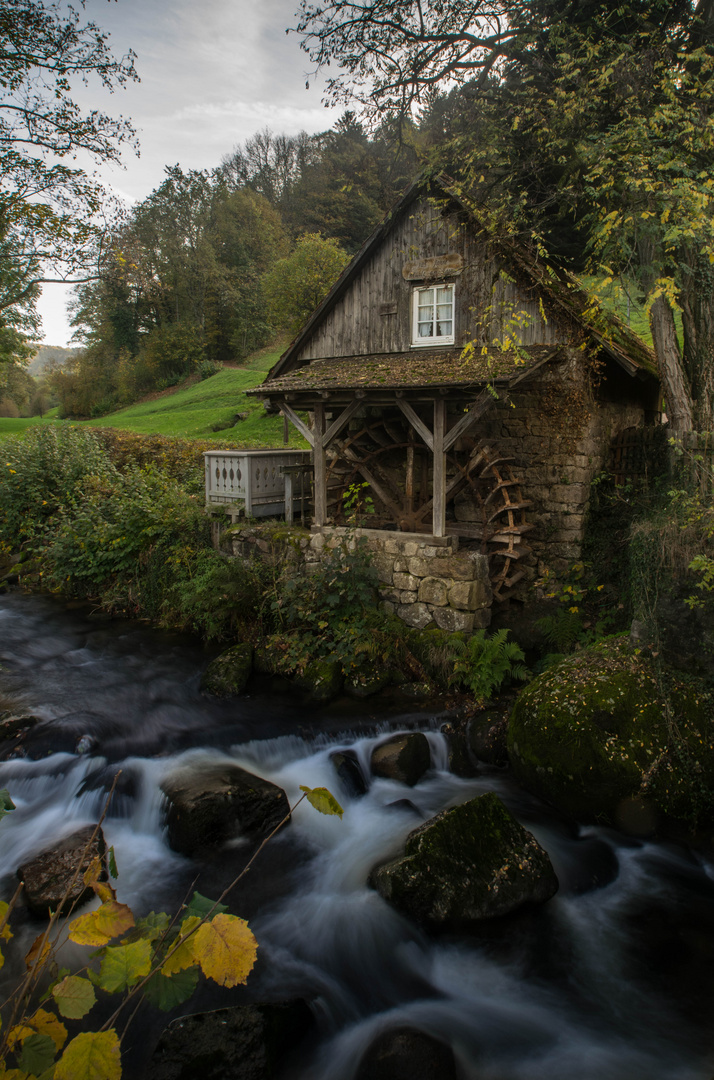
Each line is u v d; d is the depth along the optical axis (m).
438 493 8.49
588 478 9.12
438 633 8.34
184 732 6.95
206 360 46.53
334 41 9.09
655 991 3.97
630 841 5.30
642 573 6.15
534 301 8.99
